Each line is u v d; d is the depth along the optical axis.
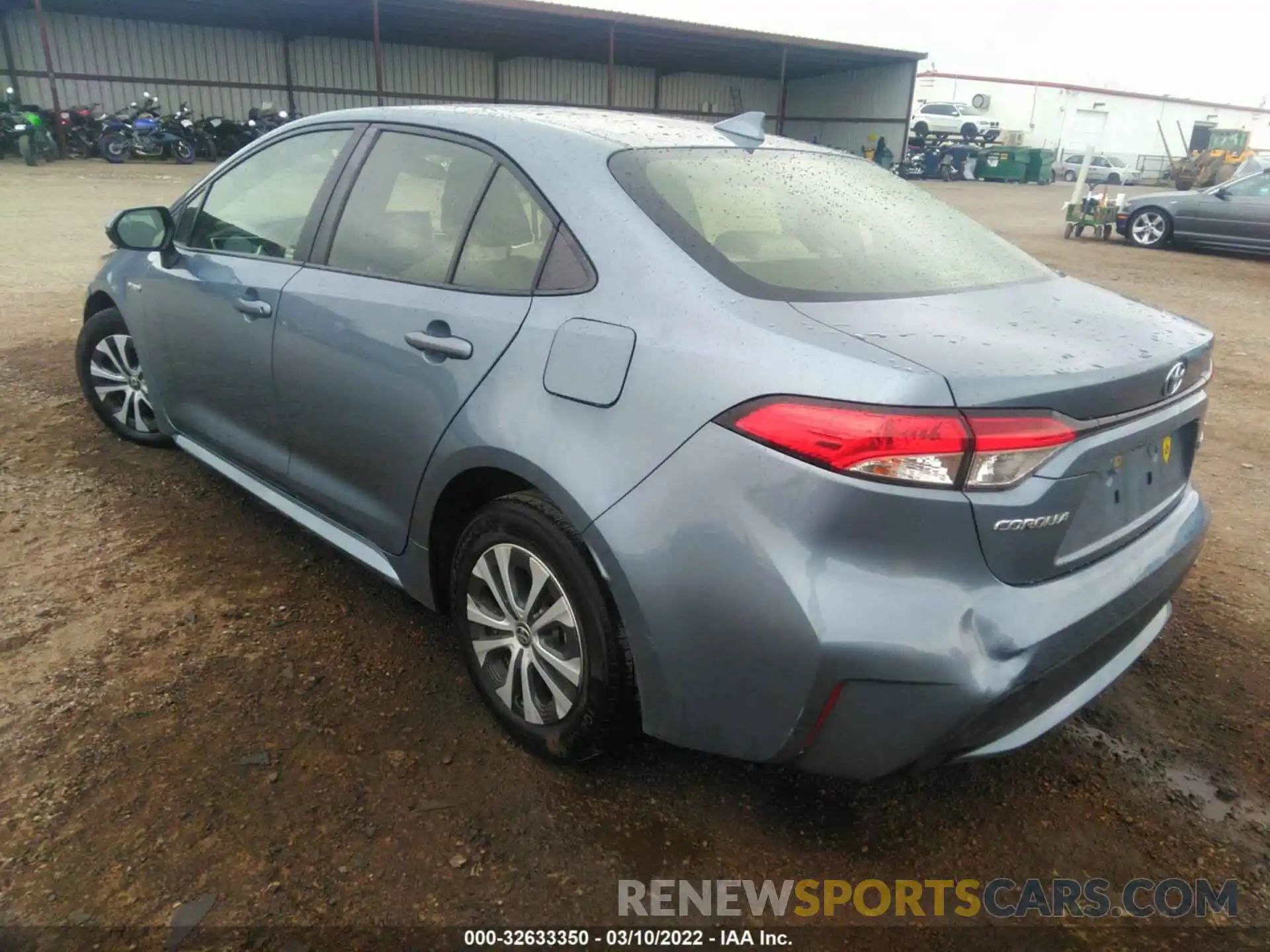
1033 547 1.85
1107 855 2.22
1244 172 24.39
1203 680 2.94
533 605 2.29
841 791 2.38
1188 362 2.14
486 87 30.17
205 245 3.48
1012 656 1.82
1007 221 18.48
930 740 1.81
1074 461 1.85
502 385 2.25
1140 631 2.31
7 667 2.67
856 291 2.14
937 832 2.27
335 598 3.15
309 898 1.98
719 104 35.88
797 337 1.88
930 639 1.75
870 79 33.88
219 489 3.94
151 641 2.84
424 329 2.47
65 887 1.96
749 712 1.91
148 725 2.46
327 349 2.77
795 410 1.78
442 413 2.40
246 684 2.67
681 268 2.08
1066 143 39.12
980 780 2.45
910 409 1.71
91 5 22.55
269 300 3.00
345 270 2.81
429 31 26.06
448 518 2.55
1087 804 2.38
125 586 3.15
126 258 4.00
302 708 2.58
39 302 7.23
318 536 3.06
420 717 2.57
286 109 26.98
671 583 1.93
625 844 2.17
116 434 4.45
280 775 2.31
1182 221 14.38
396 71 28.38
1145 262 13.17
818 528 1.77
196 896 1.96
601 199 2.26
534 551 2.24
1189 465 2.45
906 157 33.81
